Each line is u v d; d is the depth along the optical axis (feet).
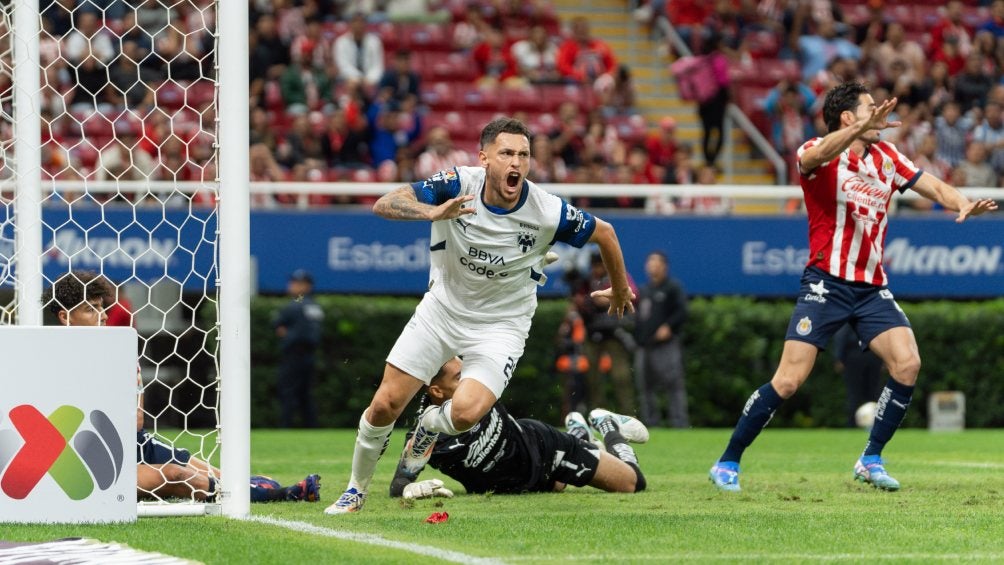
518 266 72.49
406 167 209.46
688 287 193.98
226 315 72.38
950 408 197.88
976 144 226.99
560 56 256.32
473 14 260.01
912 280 198.80
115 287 81.41
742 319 197.16
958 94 253.03
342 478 103.50
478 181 71.00
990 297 201.98
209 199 184.14
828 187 90.27
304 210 188.14
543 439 86.38
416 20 266.77
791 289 196.24
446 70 254.06
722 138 244.63
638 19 279.90
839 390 201.98
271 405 190.90
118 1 209.05
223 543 60.34
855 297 91.50
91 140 196.34
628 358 182.50
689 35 268.82
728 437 166.09
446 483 96.43
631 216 193.06
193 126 199.21
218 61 72.43
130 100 203.00
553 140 222.89
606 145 229.45
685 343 197.67
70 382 67.41
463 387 71.82
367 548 58.95
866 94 90.89
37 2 90.53
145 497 79.97
